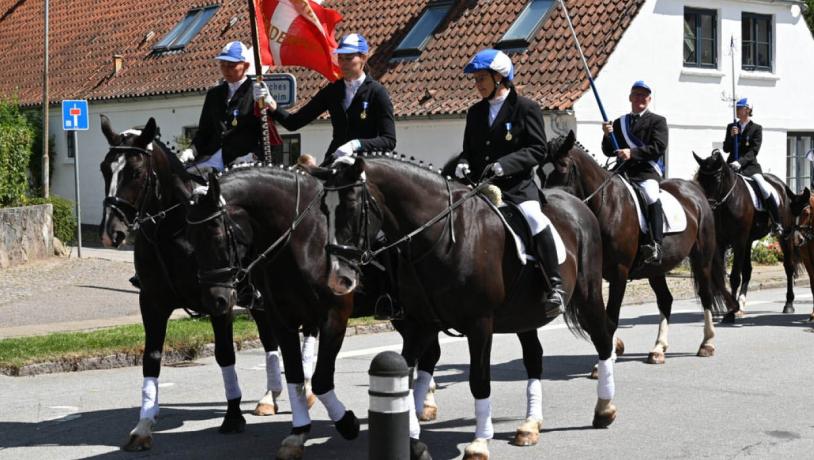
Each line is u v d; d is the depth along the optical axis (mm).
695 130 22938
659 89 22000
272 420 9008
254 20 10539
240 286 7938
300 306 7516
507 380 10773
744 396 9742
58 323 13820
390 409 6145
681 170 22672
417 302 7176
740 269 15195
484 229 7219
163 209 7906
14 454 7824
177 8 31078
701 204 12234
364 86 8500
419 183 6996
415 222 6930
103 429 8656
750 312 16266
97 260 20359
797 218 14930
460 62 22266
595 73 20250
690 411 9117
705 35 23250
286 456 7488
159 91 27172
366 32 24875
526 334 8211
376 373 6164
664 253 11367
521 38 21703
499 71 7645
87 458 7711
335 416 7633
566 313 8242
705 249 12117
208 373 11367
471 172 7969
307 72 24422
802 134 26094
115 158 7738
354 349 12891
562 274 7688
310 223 7469
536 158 7590
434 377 11031
